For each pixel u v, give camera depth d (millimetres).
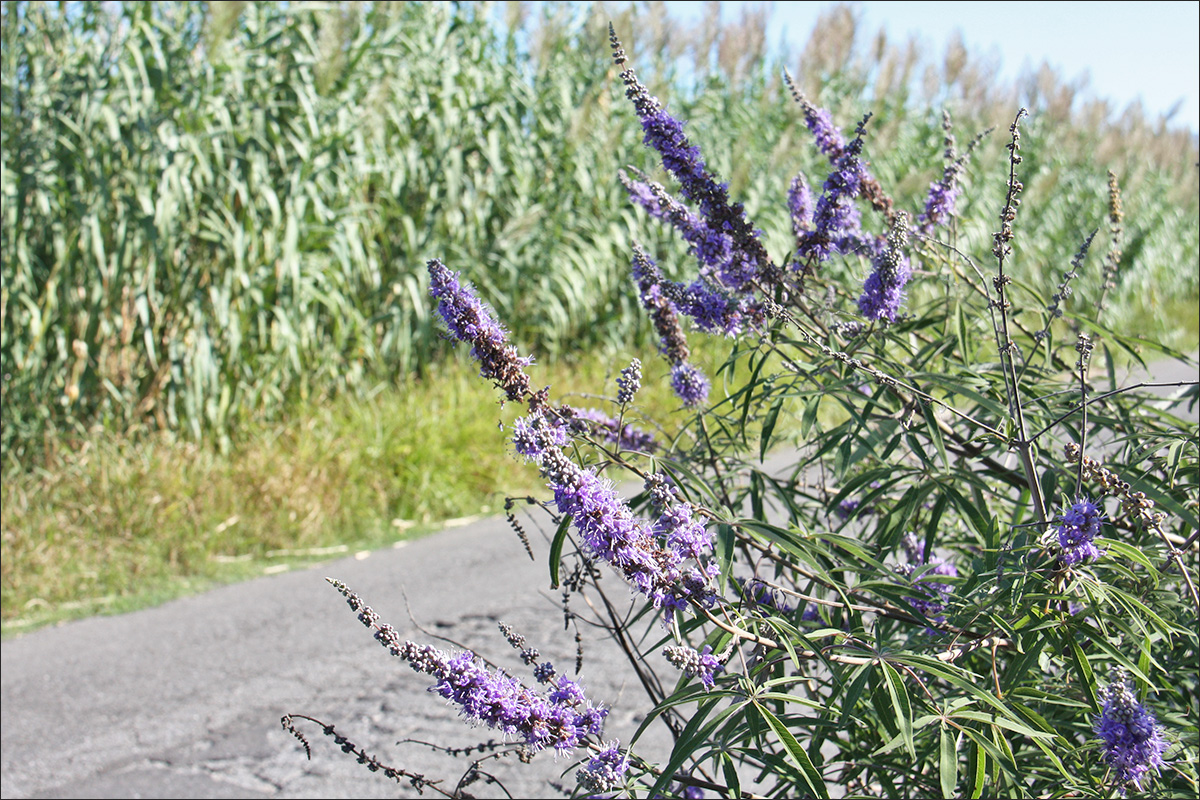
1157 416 2871
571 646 5133
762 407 2770
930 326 2760
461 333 1845
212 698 4887
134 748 4406
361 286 9453
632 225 10523
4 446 7340
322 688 4969
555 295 10305
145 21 8281
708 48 12109
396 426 8180
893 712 1772
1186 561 2215
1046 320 2633
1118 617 1816
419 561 6816
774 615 1978
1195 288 20234
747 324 2389
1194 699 2342
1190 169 18297
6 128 7867
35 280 8078
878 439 2379
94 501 7027
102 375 7711
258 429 8055
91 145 7992
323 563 6871
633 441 2477
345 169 8805
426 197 9867
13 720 4699
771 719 1537
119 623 5898
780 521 3041
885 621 2297
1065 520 1776
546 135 10555
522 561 6668
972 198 13562
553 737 1651
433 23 10156
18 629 5840
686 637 1988
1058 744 1765
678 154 2320
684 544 1763
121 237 7617
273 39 8641
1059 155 16094
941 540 2766
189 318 8047
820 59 13008
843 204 2479
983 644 1915
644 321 10750
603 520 1636
